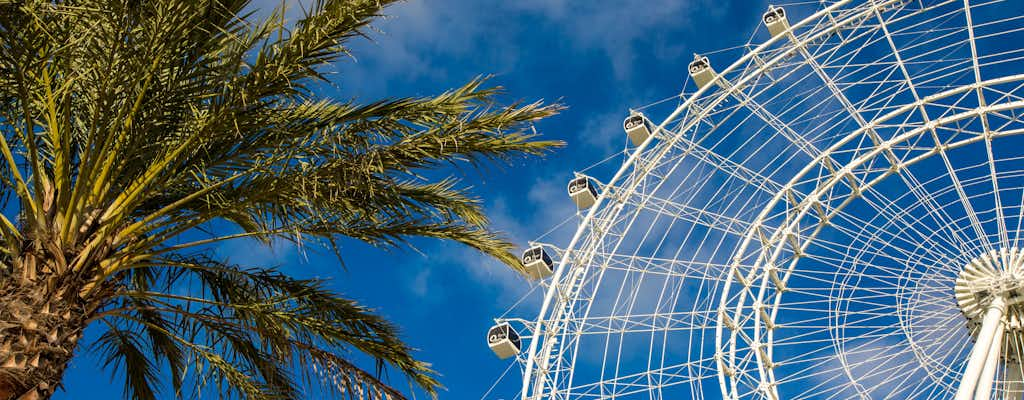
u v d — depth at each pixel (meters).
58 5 9.84
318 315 11.98
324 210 11.41
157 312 12.34
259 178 10.83
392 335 12.36
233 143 11.09
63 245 9.72
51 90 10.62
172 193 11.72
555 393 24.45
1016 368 22.83
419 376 12.34
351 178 10.73
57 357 9.40
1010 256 23.08
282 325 11.64
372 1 10.02
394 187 11.65
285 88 10.20
